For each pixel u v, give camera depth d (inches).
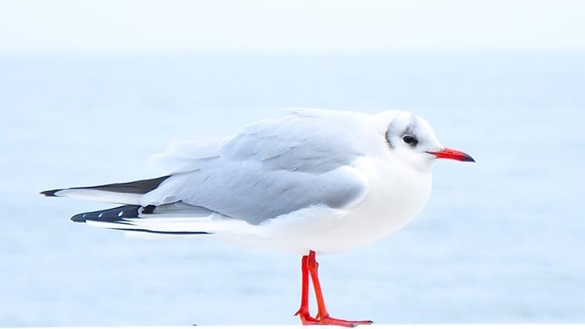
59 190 244.8
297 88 2696.9
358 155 231.0
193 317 665.6
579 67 3846.0
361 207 225.9
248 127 250.2
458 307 677.3
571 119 1680.6
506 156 1215.6
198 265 713.0
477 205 902.4
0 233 828.6
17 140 1493.6
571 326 202.5
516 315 679.7
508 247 782.5
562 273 722.8
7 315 684.7
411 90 2591.0
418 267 709.3
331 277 691.4
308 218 227.8
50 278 730.8
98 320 679.1
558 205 912.3
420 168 229.1
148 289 697.0
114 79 3405.5
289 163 237.9
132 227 242.1
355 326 225.6
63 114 2006.6
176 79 3334.2
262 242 238.1
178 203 247.6
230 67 4394.7
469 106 2058.3
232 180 243.1
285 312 661.3
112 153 1346.0
